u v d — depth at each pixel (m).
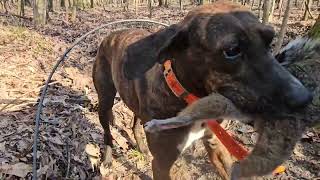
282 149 0.31
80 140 0.62
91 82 0.89
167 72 0.39
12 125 0.64
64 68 1.00
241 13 0.34
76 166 0.57
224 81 0.34
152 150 0.42
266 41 0.33
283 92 0.31
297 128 0.31
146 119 0.44
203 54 0.35
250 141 0.64
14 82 0.84
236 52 0.33
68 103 0.75
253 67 0.32
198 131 0.41
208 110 0.30
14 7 3.25
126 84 0.49
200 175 0.57
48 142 0.59
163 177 0.43
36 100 0.75
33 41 1.28
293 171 0.56
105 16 2.78
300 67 0.35
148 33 0.53
